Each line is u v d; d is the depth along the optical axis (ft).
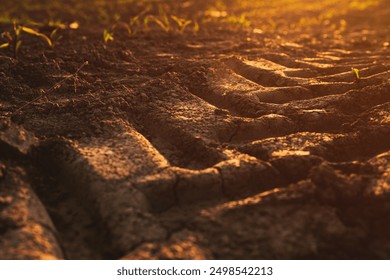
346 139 12.73
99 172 11.03
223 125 13.70
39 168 12.03
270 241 9.11
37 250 8.80
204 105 15.38
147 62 21.56
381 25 34.99
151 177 10.78
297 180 11.12
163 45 25.39
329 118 14.12
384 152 12.53
